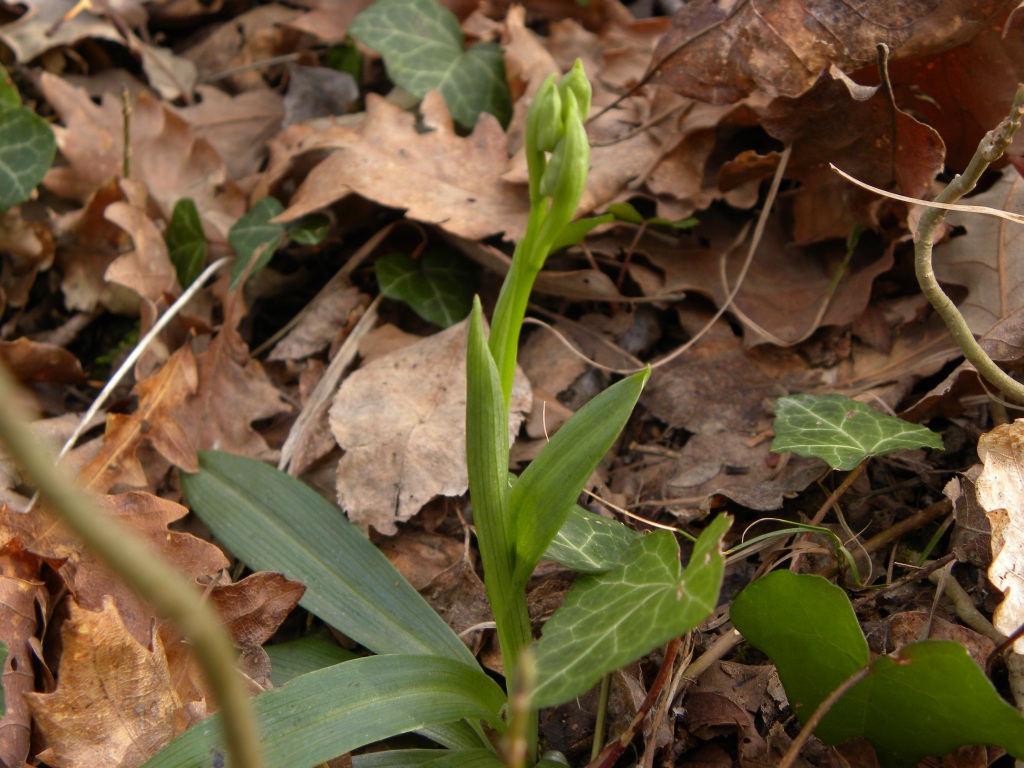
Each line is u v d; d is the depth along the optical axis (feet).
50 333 1.28
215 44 1.60
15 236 1.27
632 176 1.18
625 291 1.19
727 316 1.14
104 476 1.01
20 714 0.83
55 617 0.90
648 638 0.67
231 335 1.13
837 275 1.09
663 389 1.10
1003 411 0.95
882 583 0.92
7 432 0.38
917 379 1.01
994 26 0.96
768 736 0.84
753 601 0.75
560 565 0.98
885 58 0.93
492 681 0.83
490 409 0.76
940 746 0.75
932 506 0.93
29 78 1.46
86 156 1.35
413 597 0.93
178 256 1.26
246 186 1.35
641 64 1.37
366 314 1.19
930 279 0.84
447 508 1.03
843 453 0.90
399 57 1.31
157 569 0.44
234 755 0.55
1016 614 0.79
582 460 0.76
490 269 1.23
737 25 1.04
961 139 1.05
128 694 0.81
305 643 0.93
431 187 1.18
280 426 1.13
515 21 1.39
